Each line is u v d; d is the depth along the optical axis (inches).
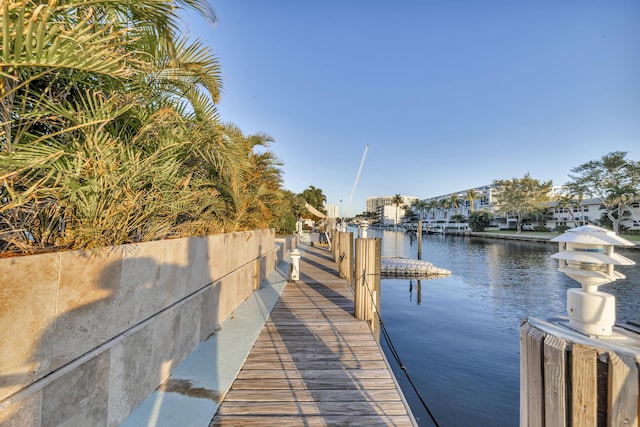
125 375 76.6
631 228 1343.5
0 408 45.5
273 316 167.5
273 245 341.7
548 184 1801.2
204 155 157.6
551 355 41.9
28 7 55.1
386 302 431.2
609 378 37.0
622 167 1264.8
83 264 63.6
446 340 290.8
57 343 56.7
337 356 118.2
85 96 96.7
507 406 182.1
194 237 122.4
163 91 132.8
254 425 77.0
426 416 172.9
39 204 71.0
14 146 64.8
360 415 82.3
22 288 49.8
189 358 112.7
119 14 93.6
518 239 1577.3
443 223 2874.0
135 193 97.0
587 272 42.9
